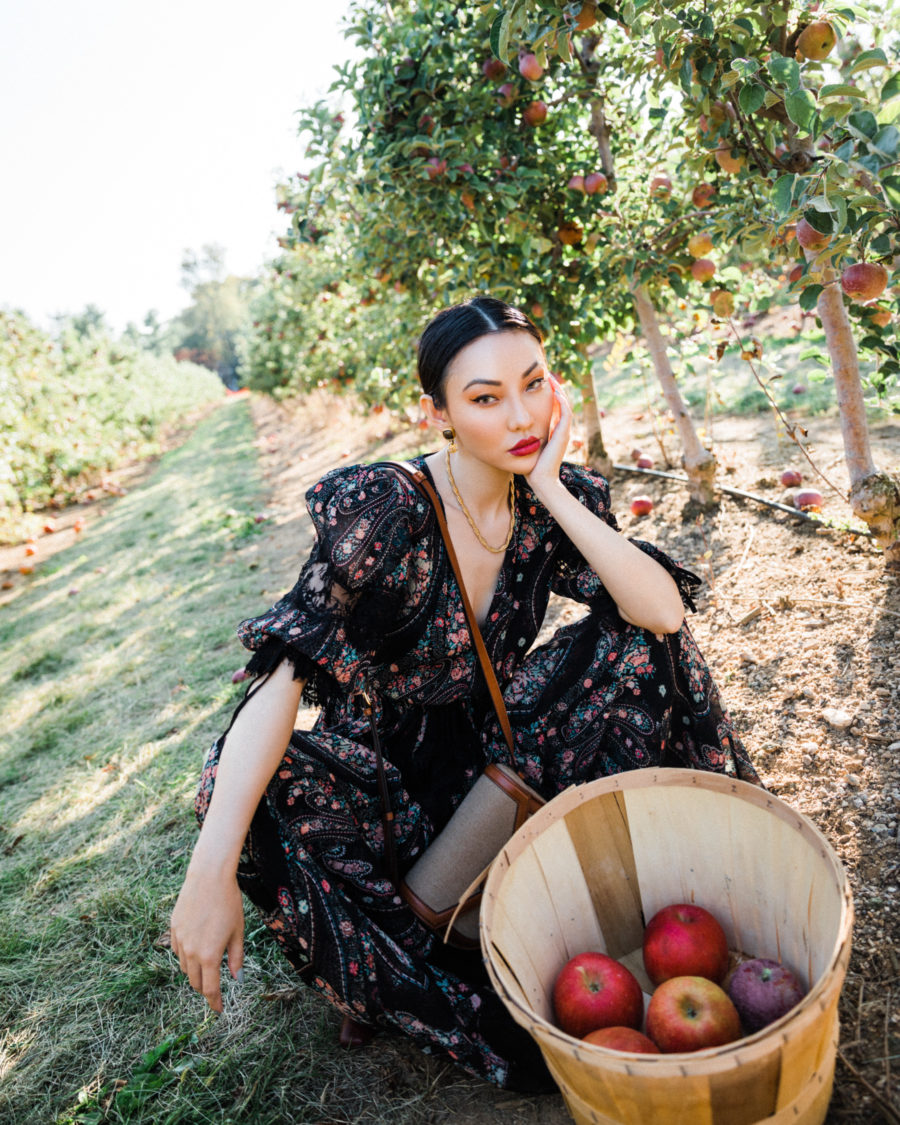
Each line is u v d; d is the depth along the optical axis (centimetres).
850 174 163
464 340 136
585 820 142
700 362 722
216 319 7925
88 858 255
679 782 140
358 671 148
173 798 280
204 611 510
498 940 119
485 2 263
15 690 456
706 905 146
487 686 167
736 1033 118
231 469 1237
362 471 150
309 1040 167
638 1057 95
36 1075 175
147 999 190
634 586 149
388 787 159
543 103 343
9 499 1062
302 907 138
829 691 228
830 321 255
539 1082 139
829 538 320
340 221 470
